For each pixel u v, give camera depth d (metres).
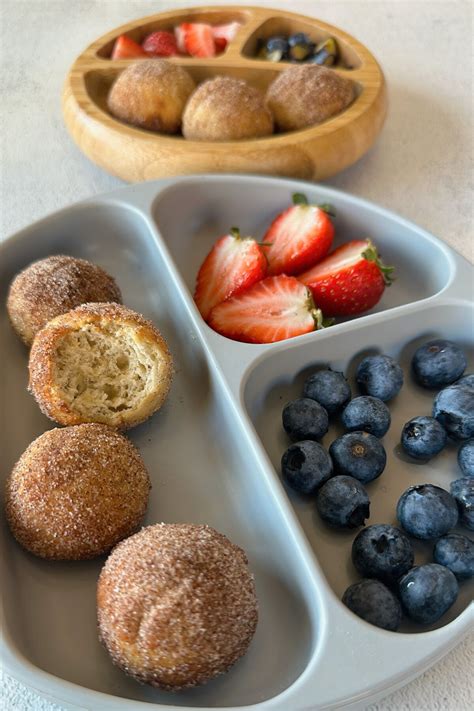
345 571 0.33
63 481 0.32
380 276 0.38
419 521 0.32
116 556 0.30
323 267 0.39
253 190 0.41
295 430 0.35
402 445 0.35
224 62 0.48
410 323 0.37
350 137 0.43
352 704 0.28
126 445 0.33
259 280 0.39
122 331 0.35
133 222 0.41
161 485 0.35
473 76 0.53
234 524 0.34
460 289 0.37
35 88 0.51
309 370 0.37
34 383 0.35
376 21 0.58
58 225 0.40
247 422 0.34
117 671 0.30
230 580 0.30
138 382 0.35
